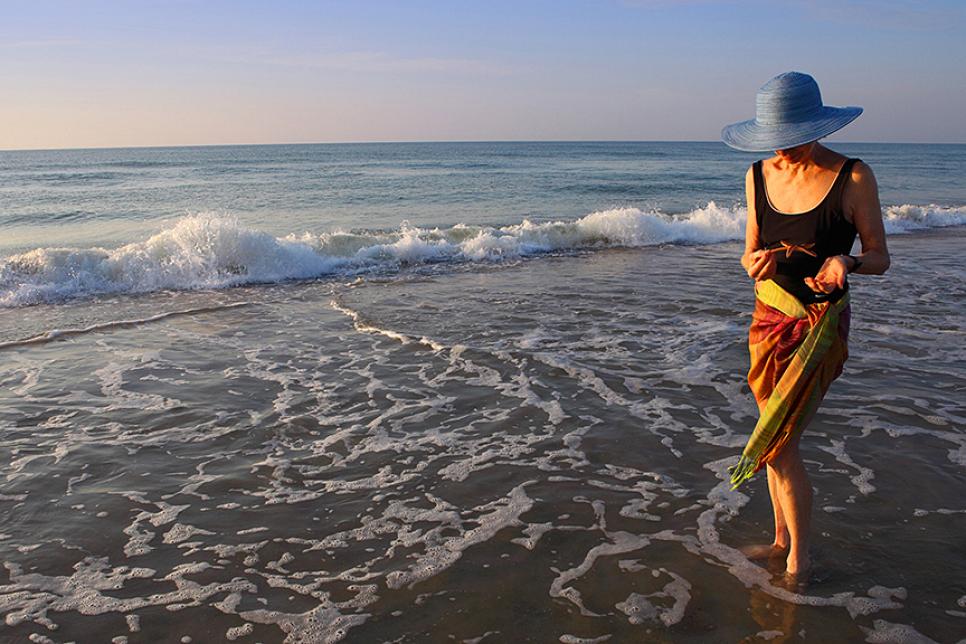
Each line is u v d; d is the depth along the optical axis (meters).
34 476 4.19
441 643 2.72
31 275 10.00
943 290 9.35
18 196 28.78
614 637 2.74
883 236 2.65
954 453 4.36
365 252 12.55
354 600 3.01
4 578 3.17
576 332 7.34
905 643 2.68
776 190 2.82
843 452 4.37
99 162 74.00
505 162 67.75
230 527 3.62
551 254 13.38
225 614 2.91
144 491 4.02
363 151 126.81
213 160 78.25
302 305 8.91
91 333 7.50
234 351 6.80
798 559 3.08
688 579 3.12
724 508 3.75
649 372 6.02
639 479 4.11
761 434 2.86
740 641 2.70
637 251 13.77
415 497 3.93
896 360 6.22
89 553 3.38
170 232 11.04
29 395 5.57
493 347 6.80
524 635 2.76
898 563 3.19
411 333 7.36
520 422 4.98
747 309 8.36
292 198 27.55
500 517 3.69
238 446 4.64
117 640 2.75
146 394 5.61
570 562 3.27
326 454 4.51
